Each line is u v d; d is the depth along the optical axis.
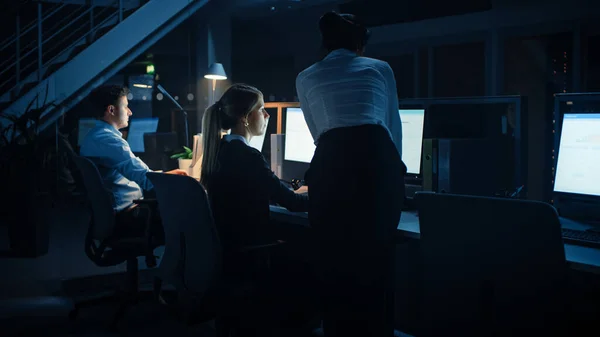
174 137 5.38
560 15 6.27
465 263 1.62
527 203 1.45
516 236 1.49
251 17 8.25
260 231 2.13
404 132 2.49
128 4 6.63
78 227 5.76
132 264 3.07
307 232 2.97
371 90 1.88
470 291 1.62
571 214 2.15
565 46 6.38
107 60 6.07
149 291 3.13
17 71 6.14
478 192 2.38
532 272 1.48
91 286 3.76
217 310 2.04
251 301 2.01
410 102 2.68
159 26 6.36
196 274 2.04
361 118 1.84
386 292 1.91
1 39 7.33
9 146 4.62
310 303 2.04
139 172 3.03
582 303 1.82
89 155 3.03
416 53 7.73
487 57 6.97
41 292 3.60
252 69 10.65
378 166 1.82
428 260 1.73
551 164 2.31
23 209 4.53
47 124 5.83
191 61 8.55
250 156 2.11
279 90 10.23
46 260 4.42
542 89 6.60
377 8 8.02
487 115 2.59
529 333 1.51
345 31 1.97
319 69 1.96
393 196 1.85
